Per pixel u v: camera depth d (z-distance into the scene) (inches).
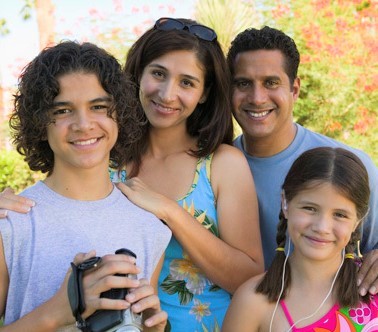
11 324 81.5
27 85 88.4
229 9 234.2
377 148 278.8
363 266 100.5
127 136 96.9
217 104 114.7
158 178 112.7
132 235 92.5
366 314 96.9
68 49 88.8
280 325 97.0
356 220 99.0
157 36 110.4
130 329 75.6
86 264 77.2
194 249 103.0
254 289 99.3
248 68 122.0
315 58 280.8
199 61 110.6
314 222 96.5
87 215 90.0
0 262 83.9
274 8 285.9
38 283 84.7
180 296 108.1
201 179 110.1
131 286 77.0
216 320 108.3
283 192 102.4
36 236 85.7
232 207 109.0
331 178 96.3
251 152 129.3
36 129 88.9
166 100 108.3
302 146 127.5
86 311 76.9
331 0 287.7
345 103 280.7
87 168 89.2
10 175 265.4
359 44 282.0
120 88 90.8
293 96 129.8
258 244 112.1
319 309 97.0
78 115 86.6
